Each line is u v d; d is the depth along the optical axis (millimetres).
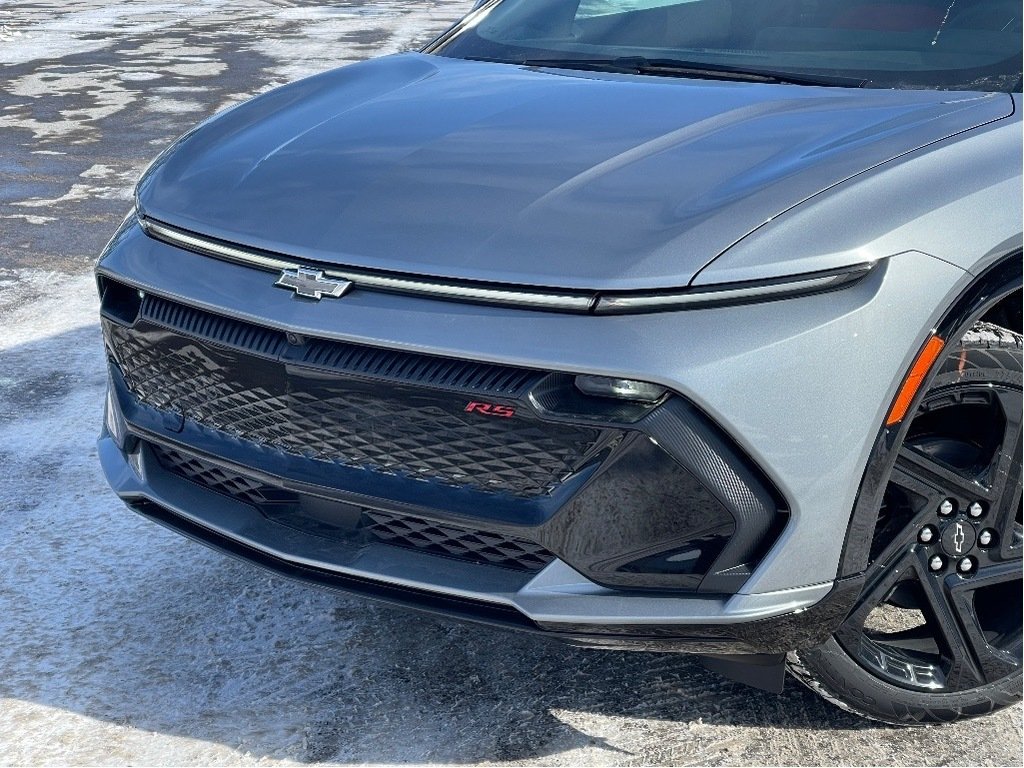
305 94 2643
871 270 1749
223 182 2193
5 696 2186
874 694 2031
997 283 1859
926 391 1807
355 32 14094
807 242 1750
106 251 2219
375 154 2164
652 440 1713
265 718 2143
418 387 1787
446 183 2006
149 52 11812
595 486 1751
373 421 1845
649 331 1702
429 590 1886
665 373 1680
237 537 2033
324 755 2049
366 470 1886
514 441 1777
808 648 1877
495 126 2234
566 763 2039
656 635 1804
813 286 1725
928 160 1925
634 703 2205
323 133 2318
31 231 5297
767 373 1694
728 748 2082
